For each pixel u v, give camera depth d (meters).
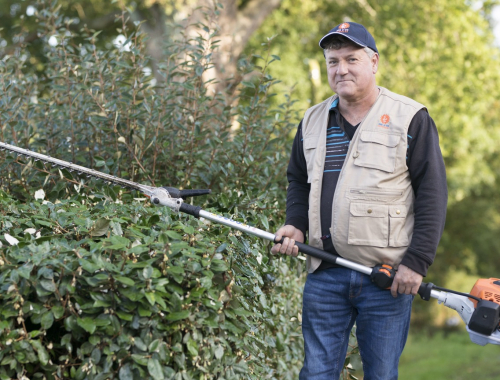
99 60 3.78
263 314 2.98
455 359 9.86
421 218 2.51
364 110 2.68
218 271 2.44
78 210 2.74
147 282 2.19
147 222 2.60
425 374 8.51
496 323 2.42
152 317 2.21
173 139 3.78
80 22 12.48
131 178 3.54
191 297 2.30
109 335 2.19
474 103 12.86
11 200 2.84
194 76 3.83
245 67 3.93
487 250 18.80
